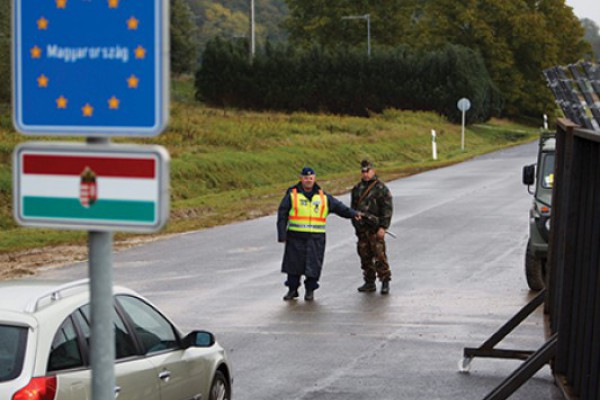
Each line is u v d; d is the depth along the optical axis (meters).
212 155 99.81
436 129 169.75
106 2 8.16
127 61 8.15
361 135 141.38
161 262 49.69
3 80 120.31
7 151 79.06
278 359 30.47
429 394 26.58
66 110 8.30
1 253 53.34
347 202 76.12
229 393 23.14
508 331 29.00
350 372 28.89
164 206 8.10
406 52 198.00
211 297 40.47
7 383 15.16
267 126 130.12
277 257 51.12
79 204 8.26
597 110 20.38
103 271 8.29
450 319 36.12
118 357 17.70
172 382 19.30
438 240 55.53
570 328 22.44
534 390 26.91
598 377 19.33
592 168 20.28
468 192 82.19
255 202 79.88
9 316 15.71
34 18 8.30
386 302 39.44
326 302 39.62
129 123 8.17
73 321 16.55
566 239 22.45
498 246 53.09
